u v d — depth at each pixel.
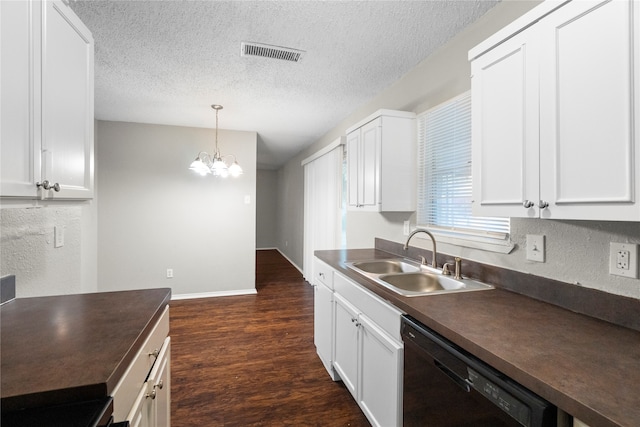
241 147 4.30
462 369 0.96
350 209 2.74
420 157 2.26
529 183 1.11
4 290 1.25
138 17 1.72
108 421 0.70
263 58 2.19
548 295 1.34
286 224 7.41
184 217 4.12
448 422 1.04
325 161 4.33
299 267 6.07
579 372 0.76
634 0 0.82
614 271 1.13
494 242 1.64
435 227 2.13
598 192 0.90
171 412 1.85
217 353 2.60
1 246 1.33
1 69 0.83
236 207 4.31
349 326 1.90
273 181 8.75
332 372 2.21
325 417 1.83
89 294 1.38
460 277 1.76
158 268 4.04
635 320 1.05
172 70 2.38
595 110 0.91
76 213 1.91
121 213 3.88
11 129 0.86
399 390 1.35
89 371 0.74
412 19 1.75
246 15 1.71
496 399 0.83
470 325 1.07
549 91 1.04
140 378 0.98
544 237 1.38
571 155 0.97
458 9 1.66
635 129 0.81
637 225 1.07
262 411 1.88
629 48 0.83
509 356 0.84
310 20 1.75
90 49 1.30
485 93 1.31
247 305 3.86
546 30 1.05
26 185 0.92
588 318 1.16
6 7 0.84
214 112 3.44
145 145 3.95
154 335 1.15
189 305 3.84
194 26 1.81
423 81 2.23
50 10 1.03
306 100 3.05
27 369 0.75
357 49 2.07
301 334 2.99
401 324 1.33
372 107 2.98
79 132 1.22
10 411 0.65
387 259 2.34
